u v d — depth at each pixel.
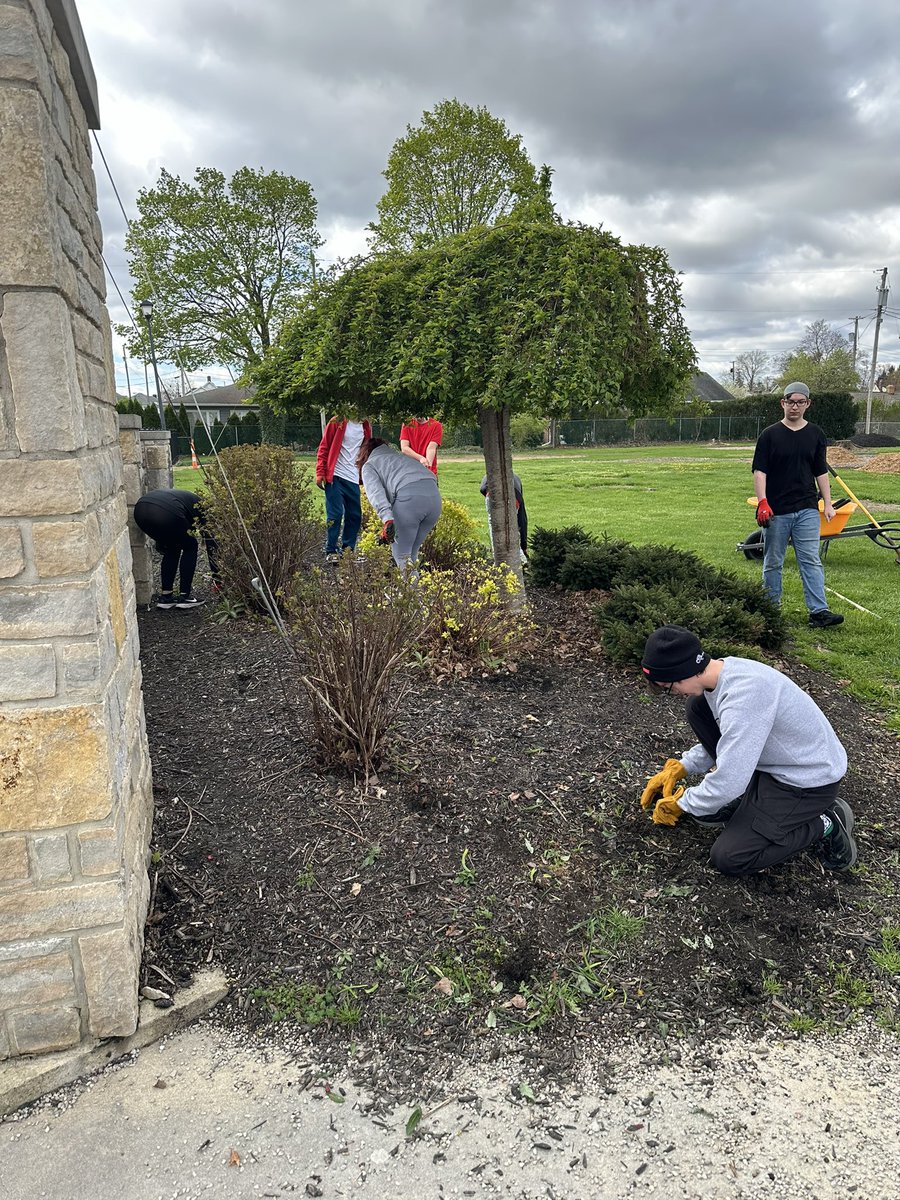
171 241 34.69
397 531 5.92
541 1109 2.11
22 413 1.82
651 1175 1.93
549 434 48.09
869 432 45.88
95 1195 1.87
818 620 6.50
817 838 2.99
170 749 3.90
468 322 4.61
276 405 5.23
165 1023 2.31
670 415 6.02
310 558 8.01
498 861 3.06
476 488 18.86
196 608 6.63
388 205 29.36
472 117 28.08
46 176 1.77
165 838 3.14
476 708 4.34
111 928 2.14
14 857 2.02
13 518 1.85
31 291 1.79
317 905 2.80
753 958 2.65
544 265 4.61
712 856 3.01
